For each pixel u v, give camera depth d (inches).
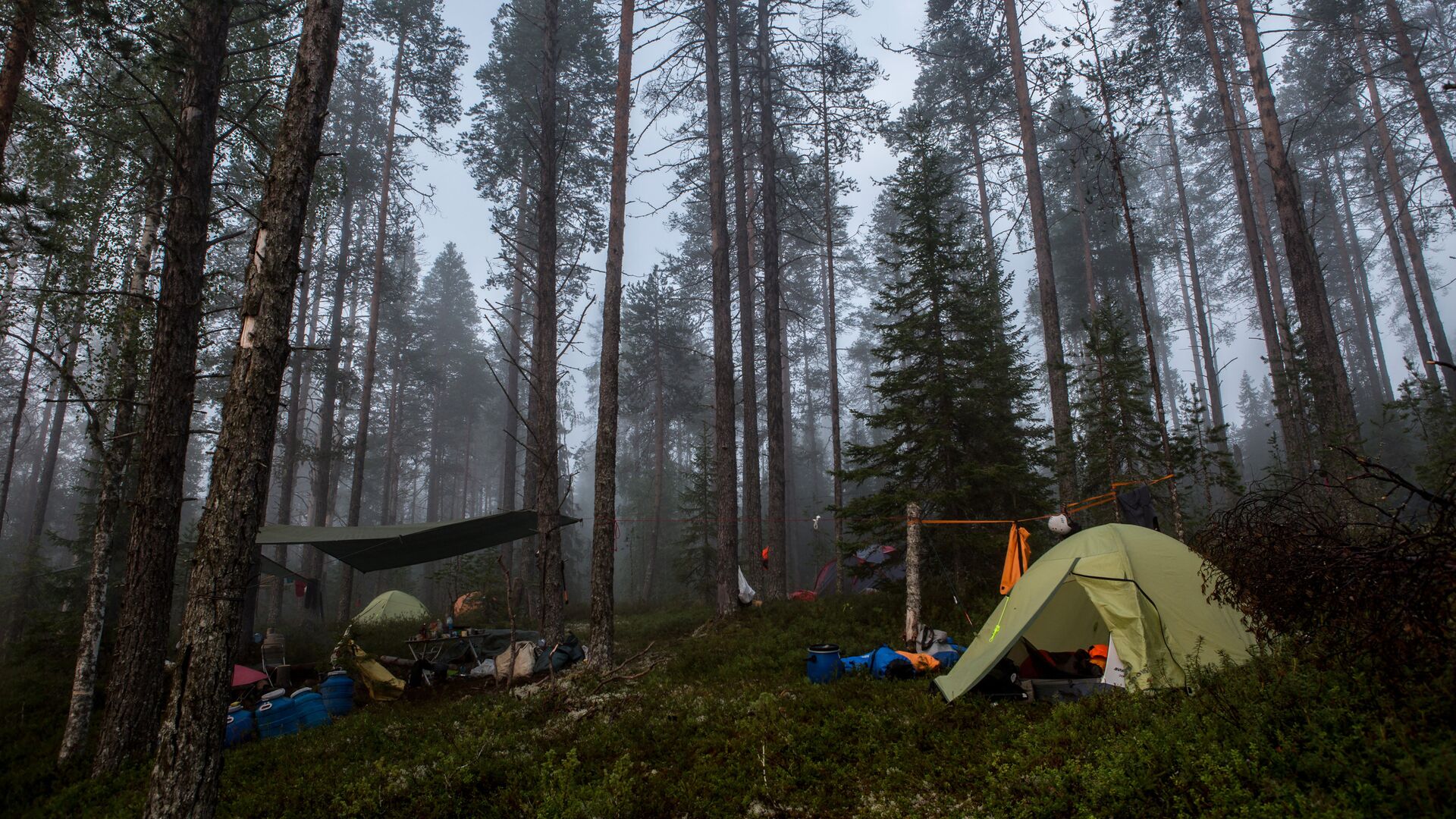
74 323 455.2
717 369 628.1
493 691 433.7
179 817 187.2
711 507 1028.5
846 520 542.0
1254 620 241.6
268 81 505.4
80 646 341.1
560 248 1106.1
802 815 215.0
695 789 235.9
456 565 903.1
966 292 548.7
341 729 343.3
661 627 636.7
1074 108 880.3
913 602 402.9
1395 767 151.2
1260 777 166.7
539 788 237.3
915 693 303.9
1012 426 540.7
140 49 373.4
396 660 530.6
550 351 613.9
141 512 341.1
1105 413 551.2
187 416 360.5
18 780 304.7
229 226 879.1
